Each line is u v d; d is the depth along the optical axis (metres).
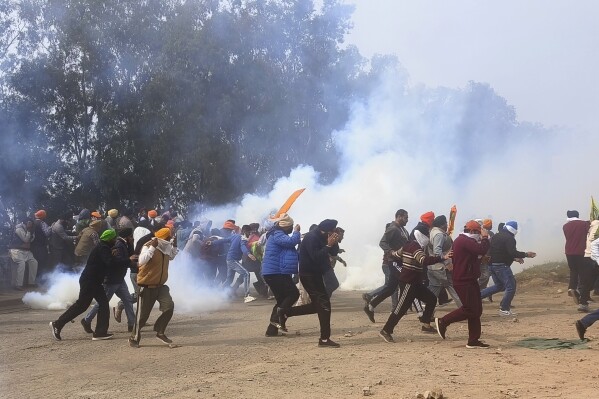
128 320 12.17
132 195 35.56
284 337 11.55
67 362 9.52
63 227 20.53
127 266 11.66
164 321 10.70
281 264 11.52
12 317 14.65
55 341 11.28
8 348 10.66
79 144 35.06
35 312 15.60
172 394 7.52
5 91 33.41
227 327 12.78
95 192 35.19
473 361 9.16
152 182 35.97
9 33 33.62
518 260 13.96
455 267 10.45
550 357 9.41
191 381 8.18
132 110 35.34
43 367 9.20
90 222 18.05
